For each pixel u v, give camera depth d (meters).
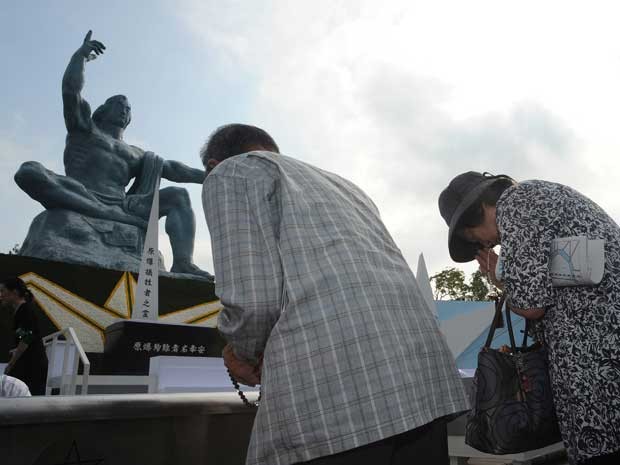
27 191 11.66
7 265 6.93
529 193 1.42
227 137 1.50
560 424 1.33
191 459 1.14
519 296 1.32
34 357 4.57
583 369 1.27
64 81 12.53
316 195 1.20
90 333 7.27
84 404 0.94
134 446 1.03
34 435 0.88
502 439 1.45
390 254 1.25
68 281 7.34
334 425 0.96
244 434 1.28
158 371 3.77
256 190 1.17
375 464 1.00
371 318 1.04
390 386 0.99
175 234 12.78
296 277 1.05
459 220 1.61
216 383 4.00
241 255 1.09
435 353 1.15
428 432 1.14
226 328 1.09
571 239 1.31
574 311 1.31
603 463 1.24
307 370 0.99
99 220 12.01
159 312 7.93
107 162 12.86
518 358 1.51
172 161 14.02
